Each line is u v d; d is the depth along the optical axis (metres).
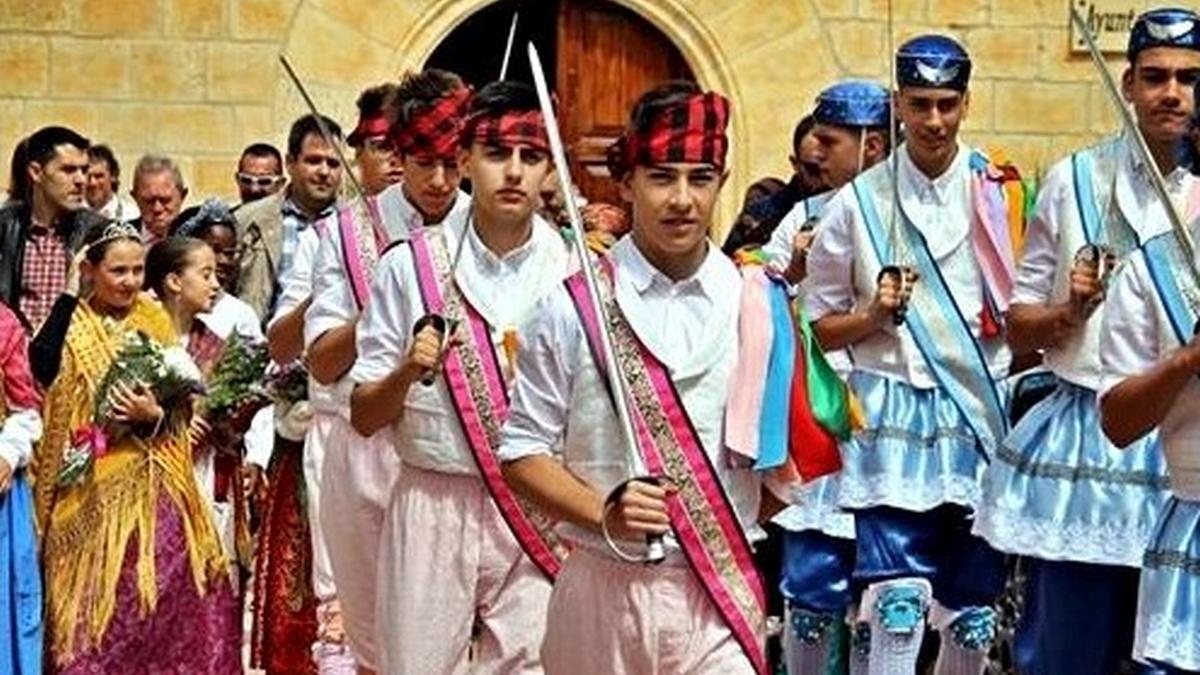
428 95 7.76
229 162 14.96
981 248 8.07
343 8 15.04
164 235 11.68
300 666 9.34
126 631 8.31
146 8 14.88
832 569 8.23
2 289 10.39
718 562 5.63
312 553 8.91
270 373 9.23
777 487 5.75
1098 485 6.96
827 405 5.70
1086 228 7.16
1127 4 15.34
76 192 10.48
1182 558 6.12
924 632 8.58
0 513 8.05
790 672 8.42
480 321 7.00
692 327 5.66
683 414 5.62
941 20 15.37
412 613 7.04
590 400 5.66
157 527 8.36
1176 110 7.06
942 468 7.95
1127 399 6.02
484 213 7.03
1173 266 6.28
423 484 7.02
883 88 9.14
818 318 8.12
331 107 15.04
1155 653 6.12
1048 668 7.11
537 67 5.56
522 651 6.98
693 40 15.33
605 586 5.67
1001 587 8.08
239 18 14.95
